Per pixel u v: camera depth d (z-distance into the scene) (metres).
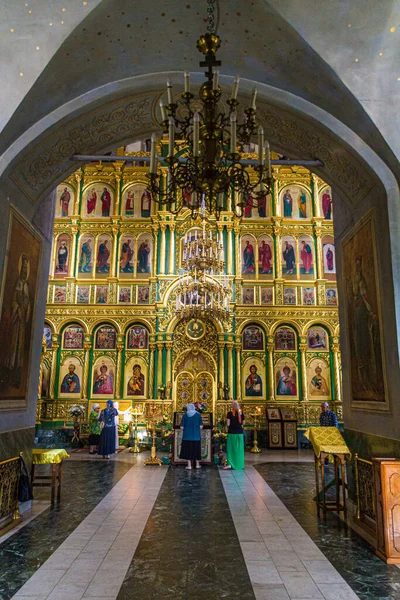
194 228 20.66
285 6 5.95
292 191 21.55
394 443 6.32
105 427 14.80
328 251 20.94
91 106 7.32
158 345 19.44
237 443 12.70
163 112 5.57
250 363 19.88
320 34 6.14
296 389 19.67
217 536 6.47
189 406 12.79
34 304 8.46
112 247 20.75
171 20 6.41
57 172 8.15
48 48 6.10
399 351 6.26
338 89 6.61
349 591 4.67
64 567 5.27
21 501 7.25
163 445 17.47
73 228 20.75
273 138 8.50
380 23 5.96
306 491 9.67
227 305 19.55
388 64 6.30
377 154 6.74
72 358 19.72
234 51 6.95
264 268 20.78
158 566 5.32
